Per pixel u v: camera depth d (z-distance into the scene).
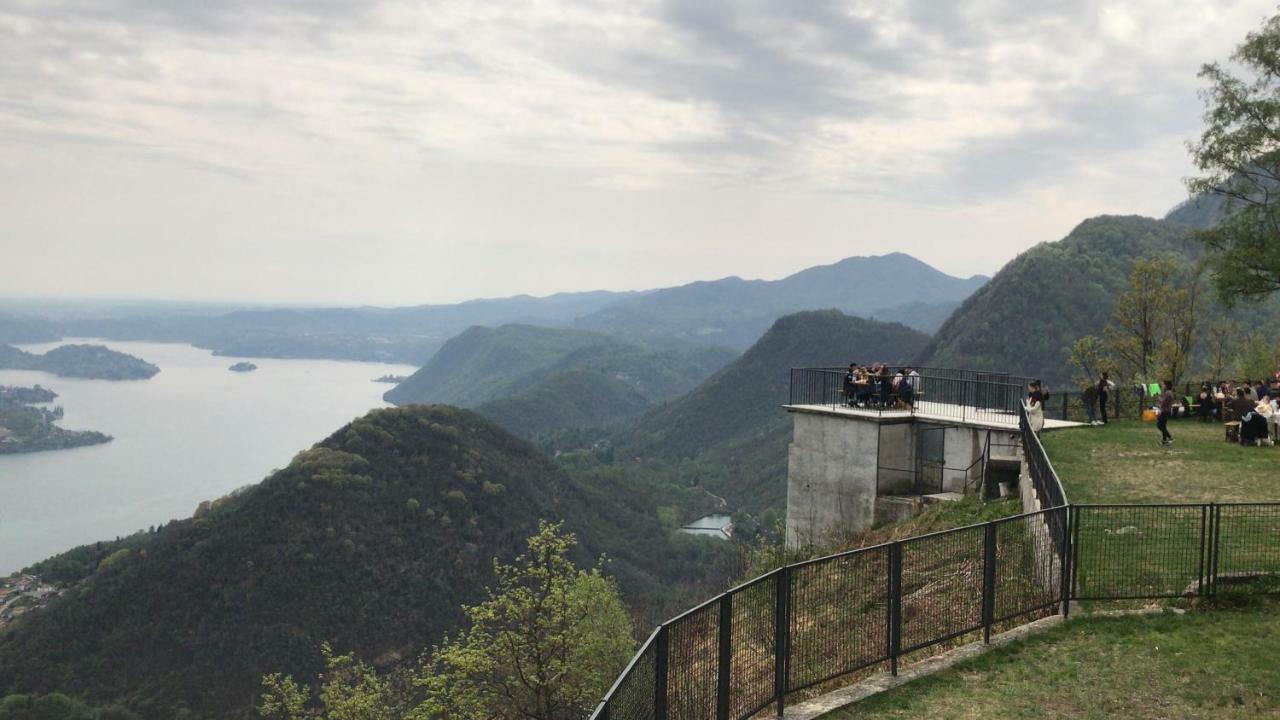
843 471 27.52
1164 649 10.36
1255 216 36.62
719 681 8.90
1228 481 18.73
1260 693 9.09
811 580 10.55
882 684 10.11
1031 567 11.95
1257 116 36.72
